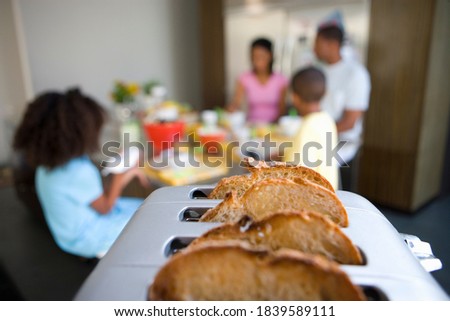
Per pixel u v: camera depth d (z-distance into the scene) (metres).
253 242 0.44
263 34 3.51
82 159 1.60
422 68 2.51
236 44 3.77
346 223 0.53
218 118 2.59
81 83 3.79
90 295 0.42
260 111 3.10
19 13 3.24
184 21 4.35
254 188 0.55
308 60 3.16
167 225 0.54
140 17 4.02
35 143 1.49
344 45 2.89
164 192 0.68
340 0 2.88
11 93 3.50
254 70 3.14
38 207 1.96
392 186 2.77
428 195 2.79
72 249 1.64
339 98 2.45
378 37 2.67
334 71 2.50
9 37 3.31
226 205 0.56
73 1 3.58
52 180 1.56
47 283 1.57
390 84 2.68
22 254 1.76
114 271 0.44
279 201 0.54
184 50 4.43
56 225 1.65
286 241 0.44
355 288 0.37
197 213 0.61
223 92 4.05
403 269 0.43
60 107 1.47
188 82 4.55
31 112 1.49
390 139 2.74
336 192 0.66
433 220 2.18
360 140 2.77
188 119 2.59
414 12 2.47
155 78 4.28
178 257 0.39
